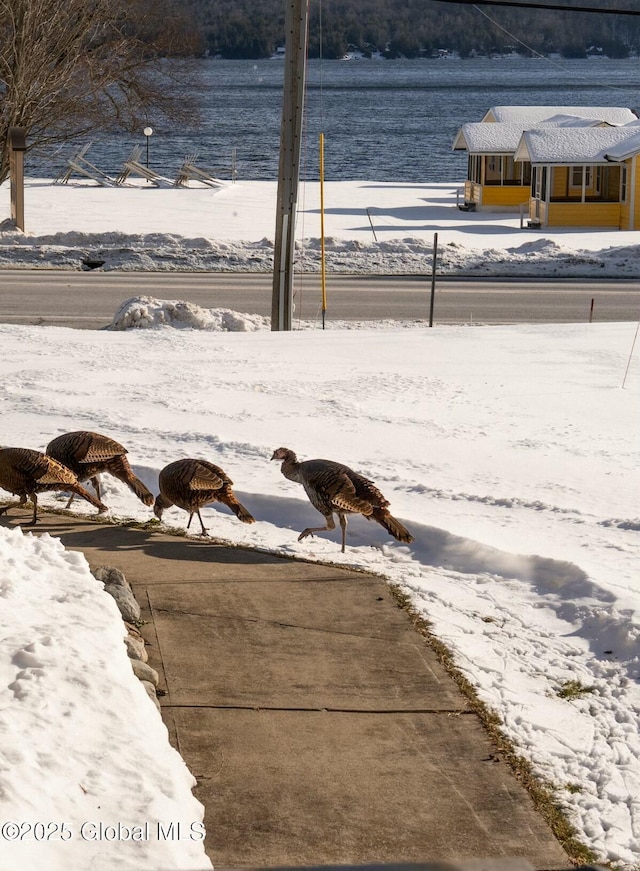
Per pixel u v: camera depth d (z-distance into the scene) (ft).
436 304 217.97
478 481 86.22
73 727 38.32
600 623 57.57
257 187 497.46
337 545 72.23
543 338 164.45
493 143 404.16
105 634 46.78
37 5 337.11
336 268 266.57
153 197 444.14
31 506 77.56
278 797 40.68
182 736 45.11
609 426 108.06
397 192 481.87
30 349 147.33
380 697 49.52
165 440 95.45
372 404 115.44
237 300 220.23
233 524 75.97
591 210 359.25
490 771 43.52
